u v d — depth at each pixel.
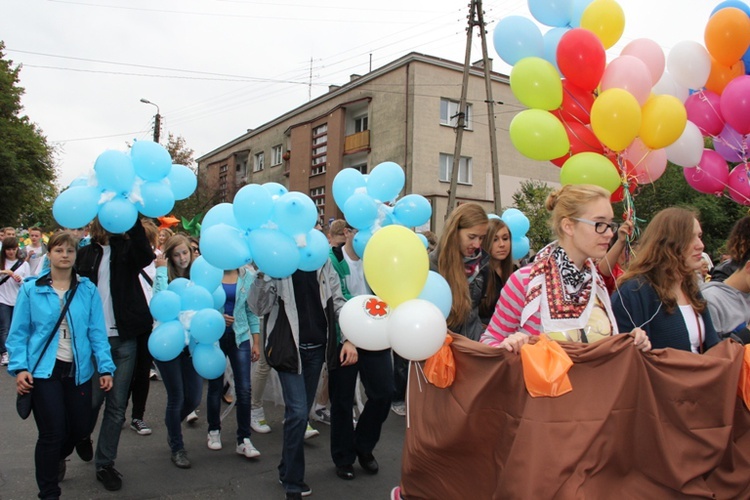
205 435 4.88
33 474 3.82
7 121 25.55
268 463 4.21
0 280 7.55
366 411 4.03
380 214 4.30
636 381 2.23
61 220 3.45
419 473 2.67
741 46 4.04
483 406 2.33
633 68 3.61
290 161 26.69
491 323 2.50
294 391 3.53
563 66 3.67
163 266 5.00
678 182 15.58
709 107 4.37
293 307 3.64
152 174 3.75
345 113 23.20
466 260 3.37
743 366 2.38
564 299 2.31
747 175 4.48
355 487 3.80
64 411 3.24
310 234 3.46
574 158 3.67
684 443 2.29
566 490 2.04
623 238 3.30
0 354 7.60
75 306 3.32
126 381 3.78
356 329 2.56
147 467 4.06
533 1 4.12
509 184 22.16
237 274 4.80
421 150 19.83
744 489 2.46
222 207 3.66
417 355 2.23
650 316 2.52
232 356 4.41
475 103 21.20
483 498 2.41
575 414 2.12
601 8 3.87
